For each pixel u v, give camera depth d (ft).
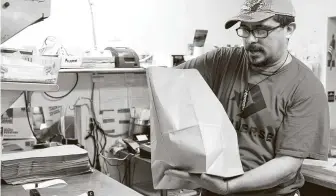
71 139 8.71
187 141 4.15
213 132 4.23
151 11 9.86
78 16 8.79
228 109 5.65
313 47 10.81
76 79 8.95
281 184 5.35
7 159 6.40
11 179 6.34
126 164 9.44
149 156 8.48
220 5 11.14
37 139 8.38
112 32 9.31
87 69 7.98
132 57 8.68
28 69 3.83
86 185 6.31
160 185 4.75
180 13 10.38
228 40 11.46
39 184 6.27
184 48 10.57
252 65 5.49
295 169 4.91
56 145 8.05
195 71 5.02
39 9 3.85
